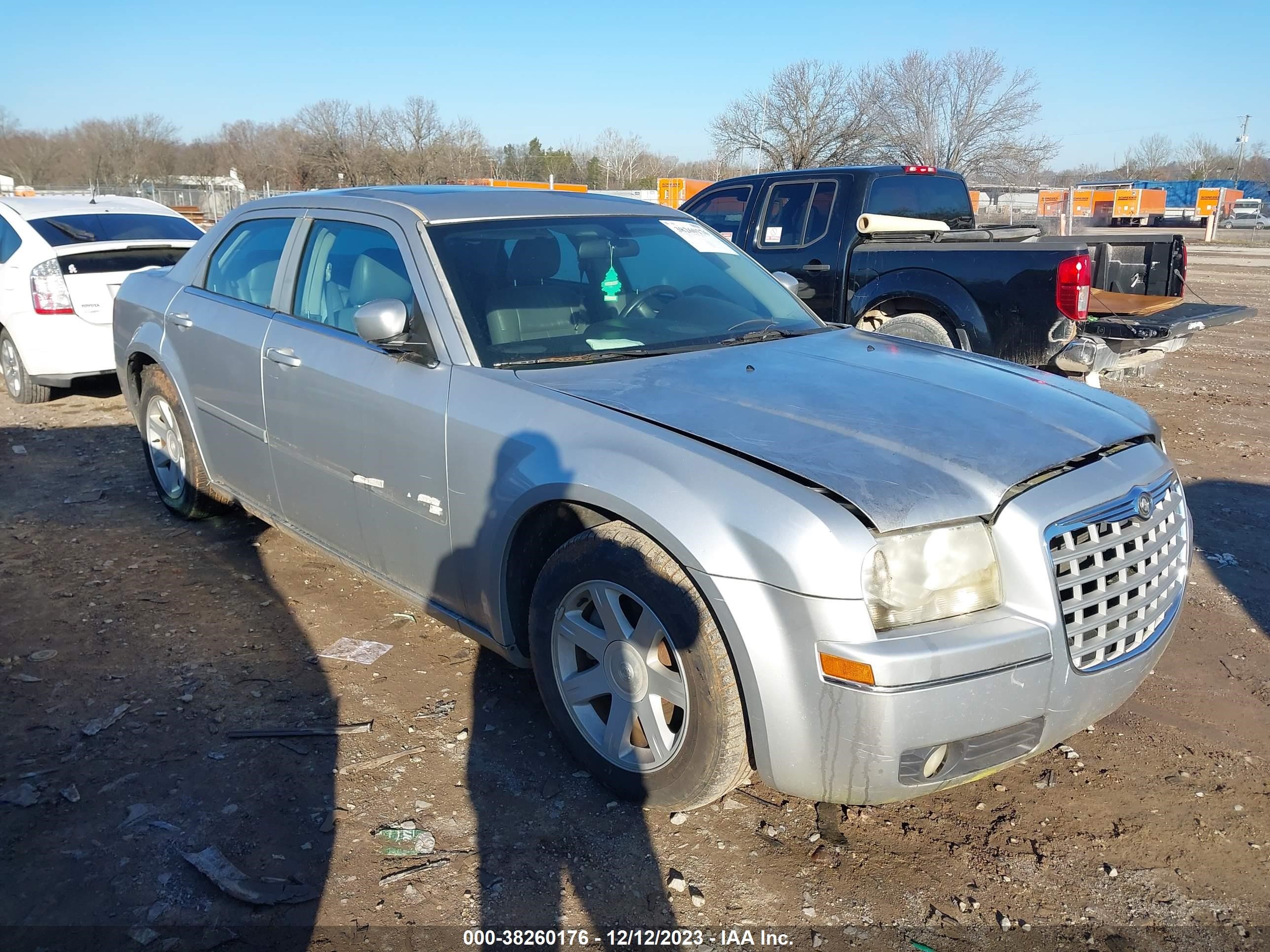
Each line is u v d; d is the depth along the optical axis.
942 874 2.69
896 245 7.18
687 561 2.50
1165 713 3.52
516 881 2.63
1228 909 2.58
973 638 2.37
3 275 7.73
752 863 2.71
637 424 2.79
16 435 7.15
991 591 2.47
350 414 3.58
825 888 2.62
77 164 69.88
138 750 3.19
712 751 2.58
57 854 2.71
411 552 3.46
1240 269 22.41
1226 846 2.81
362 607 4.29
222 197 41.59
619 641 2.78
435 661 3.80
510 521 2.96
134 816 2.86
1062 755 3.26
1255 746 3.30
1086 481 2.65
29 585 4.46
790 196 8.08
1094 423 2.97
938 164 42.69
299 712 3.42
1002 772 3.17
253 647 3.90
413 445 3.31
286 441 3.99
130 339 5.22
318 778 3.05
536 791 3.00
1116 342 6.34
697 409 2.87
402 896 2.57
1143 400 8.72
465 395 3.16
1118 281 7.90
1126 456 2.85
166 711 3.42
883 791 2.39
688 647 2.56
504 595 3.12
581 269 3.75
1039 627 2.44
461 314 3.34
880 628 2.35
